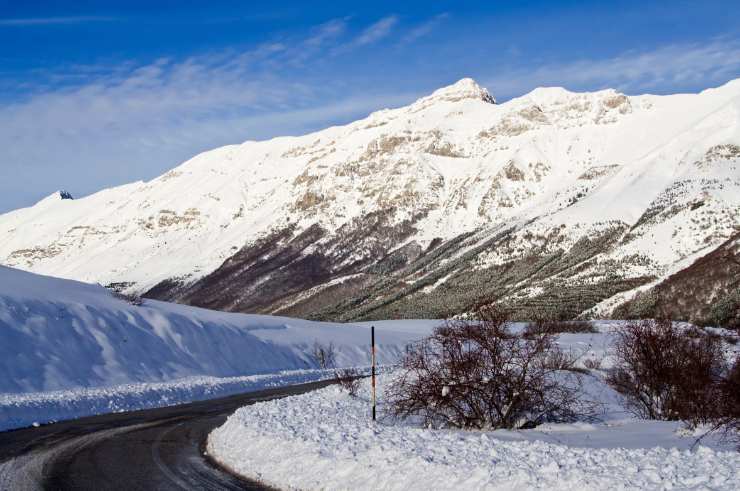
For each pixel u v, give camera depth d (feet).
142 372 98.27
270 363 131.95
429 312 495.82
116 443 50.57
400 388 63.98
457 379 54.75
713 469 30.32
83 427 59.36
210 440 50.44
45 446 49.08
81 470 40.45
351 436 43.83
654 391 64.08
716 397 49.29
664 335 64.85
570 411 59.67
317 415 57.06
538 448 37.65
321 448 39.88
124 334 106.01
